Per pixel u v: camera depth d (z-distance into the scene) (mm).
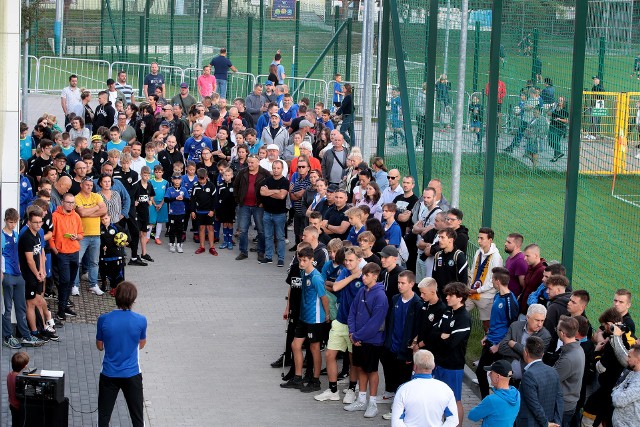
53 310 17922
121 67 40250
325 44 42344
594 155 24891
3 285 15680
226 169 22531
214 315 18359
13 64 15758
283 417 13812
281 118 28344
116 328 12367
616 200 25094
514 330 12930
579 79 14352
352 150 21438
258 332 17484
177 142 26234
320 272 15125
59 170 20344
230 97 37969
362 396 14156
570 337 11898
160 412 13828
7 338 15922
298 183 22047
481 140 25969
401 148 24562
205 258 22484
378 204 18812
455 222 15516
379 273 13945
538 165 25625
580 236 22375
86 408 13773
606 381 12156
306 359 15039
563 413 11914
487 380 13672
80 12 41312
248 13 42031
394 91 24562
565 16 25578
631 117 24594
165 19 41594
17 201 16250
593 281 19297
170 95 39719
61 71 39562
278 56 34812
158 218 22781
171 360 15961
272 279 20953
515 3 26906
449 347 12836
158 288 19938
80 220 17531
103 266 19016
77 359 15633
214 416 13758
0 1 15539
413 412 11000
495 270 13641
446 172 25438
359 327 13820
